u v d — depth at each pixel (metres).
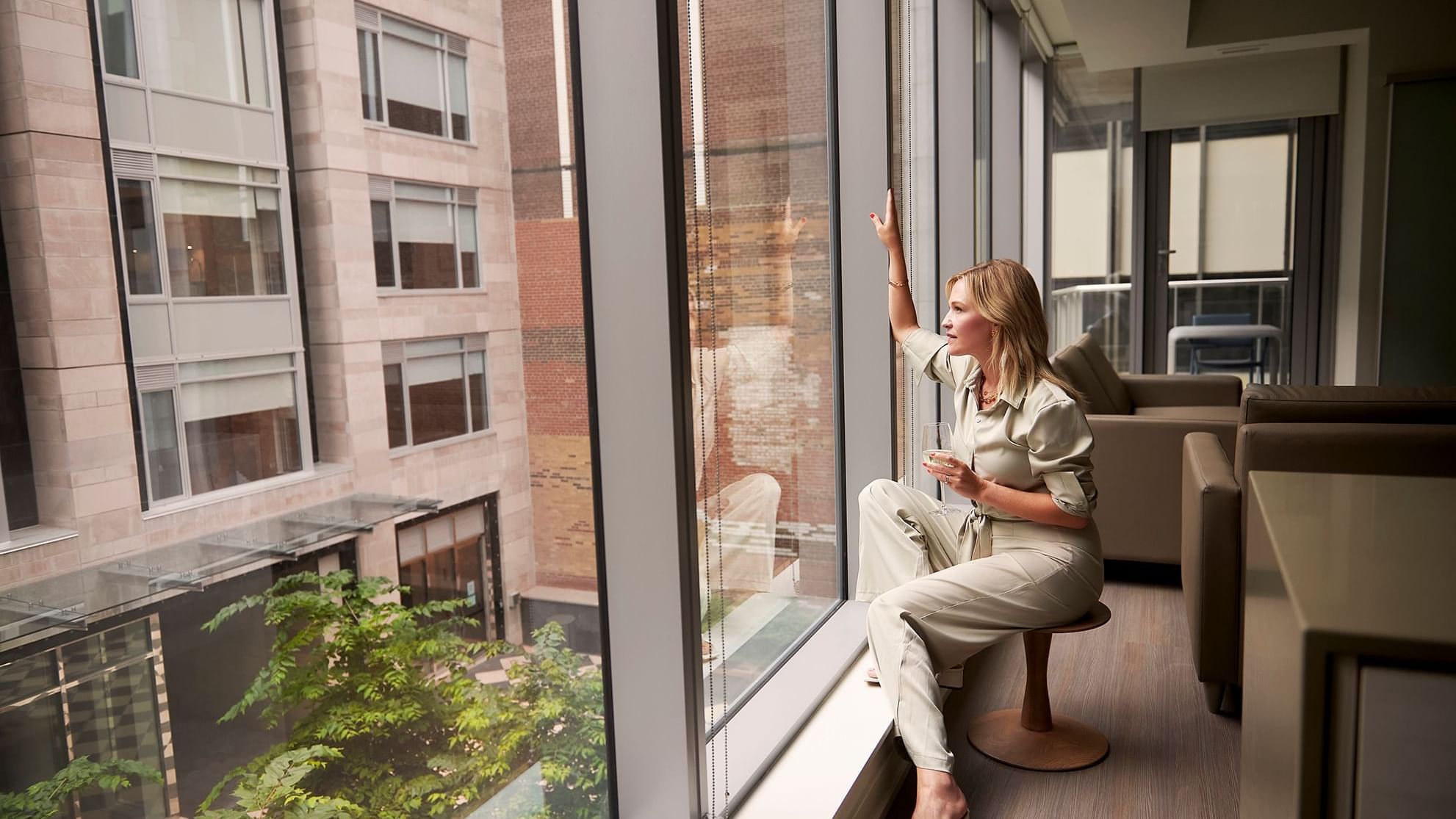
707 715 2.07
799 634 2.76
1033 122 6.96
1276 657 0.84
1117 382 4.94
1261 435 2.87
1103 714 2.78
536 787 1.55
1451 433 2.73
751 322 2.30
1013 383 2.29
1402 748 0.70
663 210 1.61
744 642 2.35
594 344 1.68
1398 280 6.09
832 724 2.35
